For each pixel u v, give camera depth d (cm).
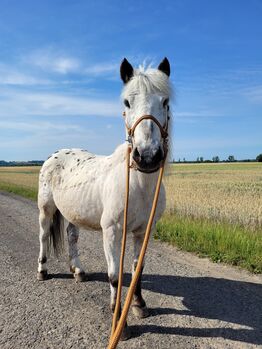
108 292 501
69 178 488
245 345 357
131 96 342
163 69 385
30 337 377
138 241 426
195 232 777
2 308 449
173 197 1367
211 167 6119
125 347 357
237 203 1173
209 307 444
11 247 756
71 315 428
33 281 548
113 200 388
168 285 521
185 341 365
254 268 579
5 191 2233
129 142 353
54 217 565
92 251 718
